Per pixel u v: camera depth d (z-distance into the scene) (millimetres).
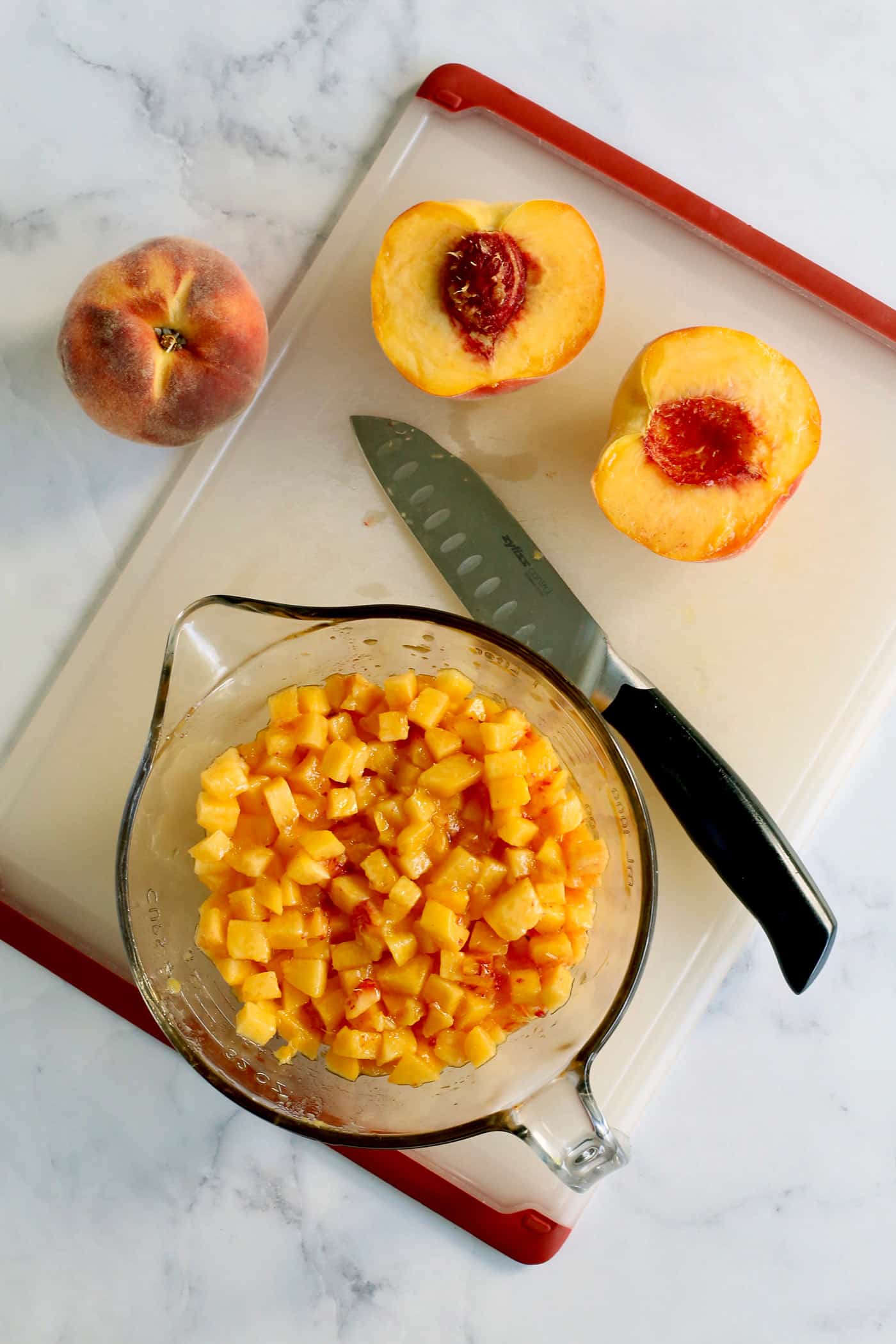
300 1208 680
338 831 622
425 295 626
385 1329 679
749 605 674
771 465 618
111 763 676
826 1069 686
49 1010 679
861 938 689
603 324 679
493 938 605
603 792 623
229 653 628
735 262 681
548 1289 681
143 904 622
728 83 695
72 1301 680
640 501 621
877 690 672
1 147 692
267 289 688
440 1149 671
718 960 665
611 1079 665
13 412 686
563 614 658
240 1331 679
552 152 684
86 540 685
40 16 694
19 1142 681
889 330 675
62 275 688
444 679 632
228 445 679
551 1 698
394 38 697
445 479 671
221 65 695
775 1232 684
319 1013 617
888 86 699
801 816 668
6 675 683
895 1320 680
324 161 693
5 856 674
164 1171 680
